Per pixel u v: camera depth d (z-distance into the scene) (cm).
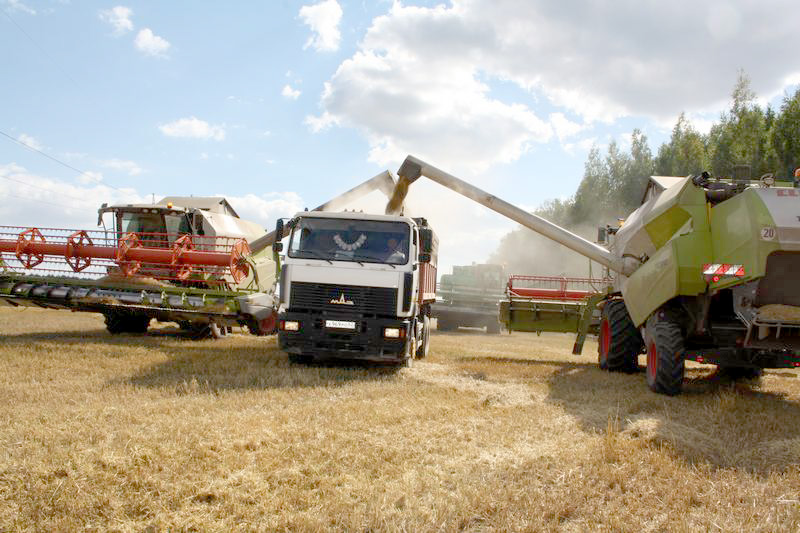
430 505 371
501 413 644
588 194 5612
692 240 758
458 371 995
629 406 689
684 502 380
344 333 921
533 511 359
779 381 1009
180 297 1158
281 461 438
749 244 666
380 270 934
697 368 1197
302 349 934
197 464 418
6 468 389
